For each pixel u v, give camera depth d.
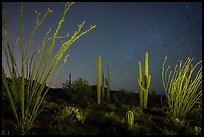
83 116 5.29
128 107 7.06
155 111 6.67
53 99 8.25
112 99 10.03
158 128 5.04
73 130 4.56
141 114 6.05
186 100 5.98
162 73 6.17
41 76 4.36
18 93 4.33
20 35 4.12
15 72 4.25
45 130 4.41
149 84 7.72
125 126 4.90
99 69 8.34
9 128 4.30
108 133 4.62
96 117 5.61
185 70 5.93
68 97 9.46
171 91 6.07
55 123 4.79
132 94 10.75
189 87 5.96
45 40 4.27
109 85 9.70
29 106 4.42
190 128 4.85
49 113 5.39
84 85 10.54
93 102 8.57
